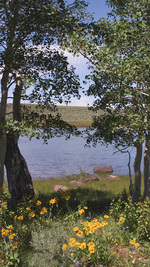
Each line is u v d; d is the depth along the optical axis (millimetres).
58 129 9336
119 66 5996
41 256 4543
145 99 6832
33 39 8062
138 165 10148
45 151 39000
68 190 13961
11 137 9789
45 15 7238
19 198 9734
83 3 7816
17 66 7812
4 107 8492
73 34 6652
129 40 7090
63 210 8383
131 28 7082
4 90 8461
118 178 19266
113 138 9047
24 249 5250
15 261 4570
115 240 5449
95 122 9805
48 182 17438
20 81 8844
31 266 4508
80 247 4410
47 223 6172
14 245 4629
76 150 41094
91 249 4469
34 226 5895
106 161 29984
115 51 6852
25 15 7445
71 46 6781
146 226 6066
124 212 6836
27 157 31891
